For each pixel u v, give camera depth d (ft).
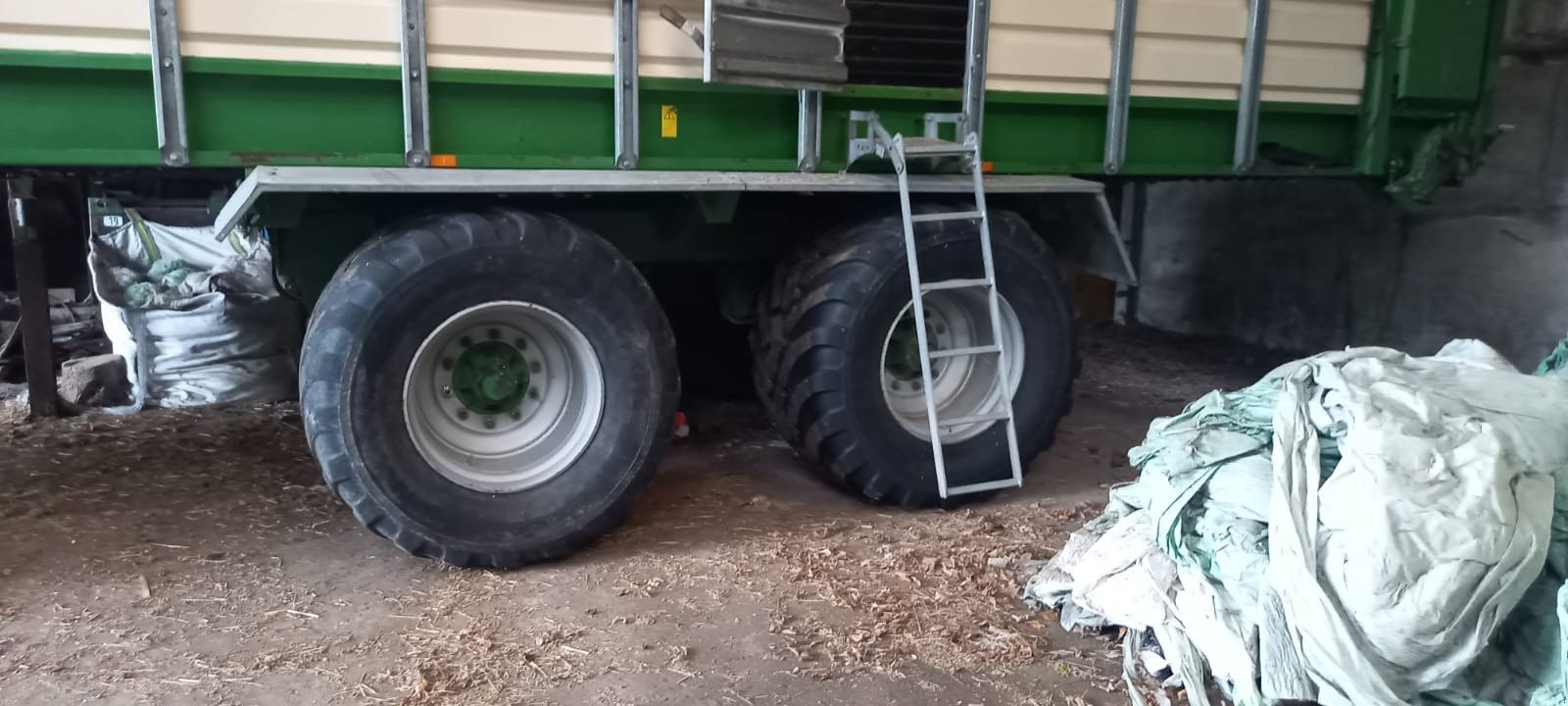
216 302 17.94
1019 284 14.11
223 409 17.90
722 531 12.92
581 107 11.85
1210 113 15.31
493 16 11.12
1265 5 14.92
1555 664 8.30
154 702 8.79
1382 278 21.62
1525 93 18.97
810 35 12.17
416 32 10.78
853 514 13.70
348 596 10.90
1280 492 9.07
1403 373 10.30
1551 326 18.84
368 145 11.09
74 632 9.95
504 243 11.09
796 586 11.36
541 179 11.23
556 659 9.71
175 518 13.00
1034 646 10.21
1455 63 16.11
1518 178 19.16
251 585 11.09
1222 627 9.14
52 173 12.67
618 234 13.38
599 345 11.83
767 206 14.02
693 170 12.39
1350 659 8.29
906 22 13.17
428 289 10.86
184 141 10.19
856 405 13.17
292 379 18.62
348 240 12.30
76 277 23.98
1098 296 27.63
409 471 11.07
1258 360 23.24
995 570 11.97
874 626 10.50
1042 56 13.85
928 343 14.37
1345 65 15.84
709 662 9.72
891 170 13.48
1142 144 14.94
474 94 11.35
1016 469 13.85
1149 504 10.68
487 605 10.79
